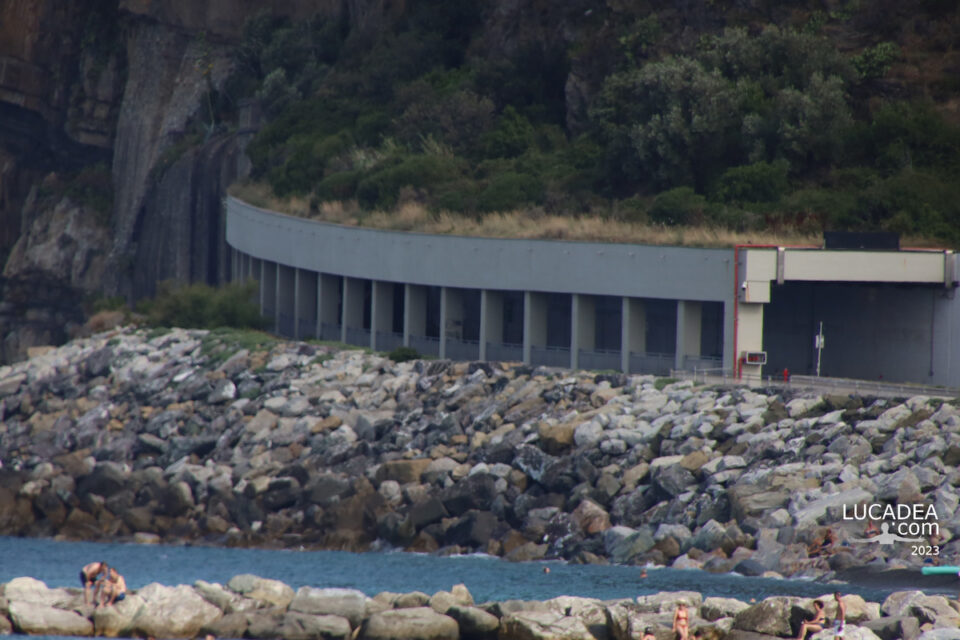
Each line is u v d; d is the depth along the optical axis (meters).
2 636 152.25
